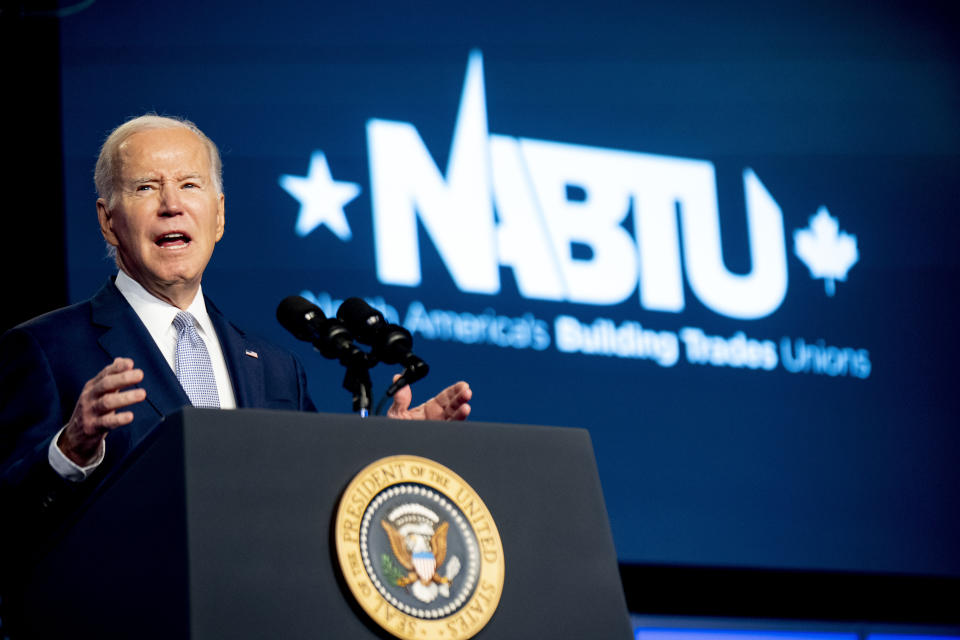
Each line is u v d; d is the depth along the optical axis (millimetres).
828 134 6258
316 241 5336
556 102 5863
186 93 5363
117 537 1697
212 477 1619
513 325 5477
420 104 5652
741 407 5715
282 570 1605
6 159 5117
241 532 1603
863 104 6371
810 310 5965
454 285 5449
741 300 5871
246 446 1661
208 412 1662
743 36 6266
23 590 1958
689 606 5547
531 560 1808
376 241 5402
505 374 5402
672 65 6102
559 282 5598
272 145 5402
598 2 6070
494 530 1768
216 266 5199
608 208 5777
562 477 1908
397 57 5684
